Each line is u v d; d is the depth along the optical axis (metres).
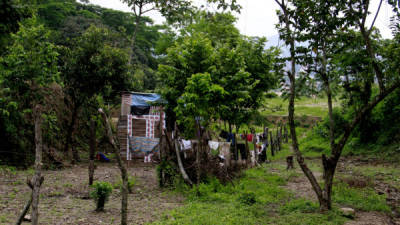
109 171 15.14
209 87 9.88
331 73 9.74
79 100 18.25
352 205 8.93
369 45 7.96
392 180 12.92
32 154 15.23
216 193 10.25
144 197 9.95
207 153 12.59
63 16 42.69
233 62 11.77
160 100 14.22
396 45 8.10
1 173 12.37
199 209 8.27
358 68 9.26
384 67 7.99
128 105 19.27
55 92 17.64
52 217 7.25
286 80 9.02
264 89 15.48
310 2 8.02
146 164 17.36
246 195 9.25
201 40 11.65
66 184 11.30
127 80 19.17
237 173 13.85
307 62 8.62
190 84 9.99
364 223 7.40
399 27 7.93
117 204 8.87
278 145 26.66
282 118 44.16
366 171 15.17
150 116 18.44
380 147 19.98
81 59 17.75
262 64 14.63
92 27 18.69
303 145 26.80
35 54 7.15
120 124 18.09
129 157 17.41
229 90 11.23
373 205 8.80
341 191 10.41
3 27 3.89
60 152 17.34
